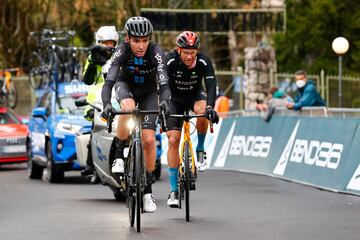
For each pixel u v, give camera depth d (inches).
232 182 1119.6
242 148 1306.6
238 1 2289.6
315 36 2231.8
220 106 1652.3
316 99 1186.0
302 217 751.7
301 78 1191.6
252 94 1908.2
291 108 1162.0
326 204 844.0
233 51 2410.2
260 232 669.9
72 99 1229.1
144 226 711.1
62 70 1471.5
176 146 754.2
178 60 759.7
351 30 2229.3
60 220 757.9
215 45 2573.8
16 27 2342.5
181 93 775.7
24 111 2246.6
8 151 1486.2
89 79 960.3
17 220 765.3
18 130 1508.4
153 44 701.3
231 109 1918.1
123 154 725.9
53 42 1515.7
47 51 1547.7
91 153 933.8
